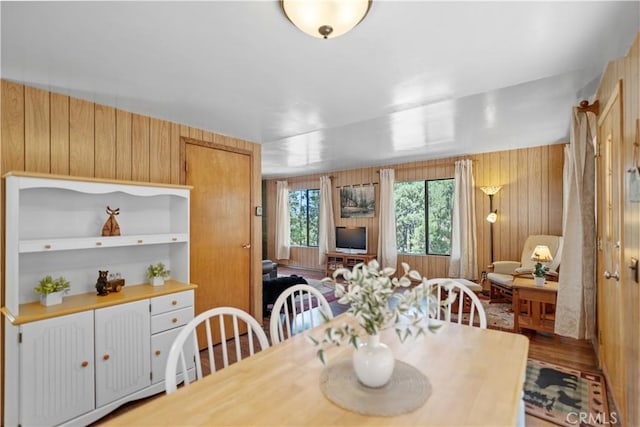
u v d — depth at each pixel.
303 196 7.99
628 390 1.75
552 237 4.42
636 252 1.56
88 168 2.41
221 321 1.45
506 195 5.07
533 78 2.11
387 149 4.89
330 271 6.81
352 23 1.40
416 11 1.39
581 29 1.55
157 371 2.37
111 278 2.49
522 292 3.36
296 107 2.60
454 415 0.95
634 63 1.54
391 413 0.96
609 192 2.22
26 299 2.13
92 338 2.06
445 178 5.67
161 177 2.87
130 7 1.33
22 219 2.12
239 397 1.06
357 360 1.11
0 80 2.02
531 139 4.31
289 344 1.48
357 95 2.36
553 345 3.10
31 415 1.83
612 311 2.16
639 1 1.34
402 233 6.27
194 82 2.11
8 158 2.04
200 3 1.32
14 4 1.29
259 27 1.50
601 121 2.34
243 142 3.63
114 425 0.92
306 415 0.96
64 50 1.69
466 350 1.39
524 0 1.33
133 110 2.64
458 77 2.07
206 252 3.25
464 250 5.27
